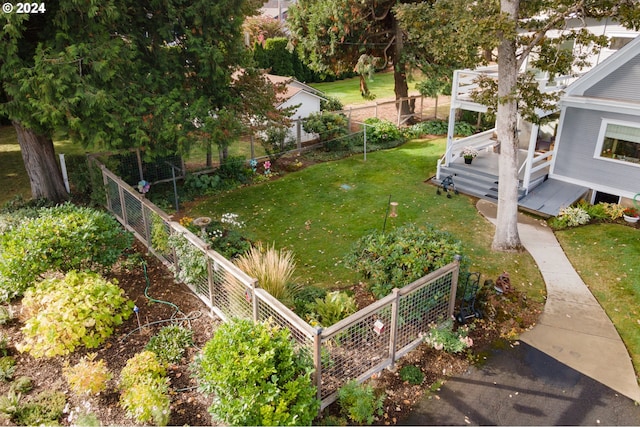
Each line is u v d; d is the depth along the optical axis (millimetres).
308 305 8742
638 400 7371
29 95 10523
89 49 10867
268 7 63188
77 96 10492
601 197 15516
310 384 6738
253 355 6332
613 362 8203
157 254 11164
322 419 6820
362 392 6875
